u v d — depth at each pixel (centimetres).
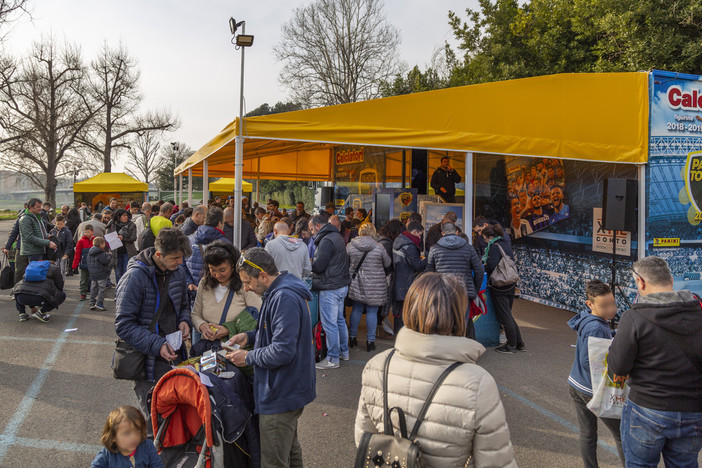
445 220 682
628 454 257
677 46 1215
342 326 609
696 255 771
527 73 1539
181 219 855
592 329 300
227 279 350
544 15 1540
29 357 604
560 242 937
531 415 459
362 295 637
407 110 617
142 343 297
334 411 463
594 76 704
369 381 188
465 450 167
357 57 3156
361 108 598
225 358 287
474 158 1114
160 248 310
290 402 259
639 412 248
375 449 172
